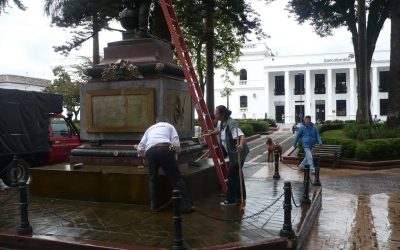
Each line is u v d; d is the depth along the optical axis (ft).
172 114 28.71
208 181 28.91
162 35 51.31
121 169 26.94
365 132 61.36
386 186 39.99
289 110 195.31
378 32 79.46
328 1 77.10
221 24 86.63
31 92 41.57
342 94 188.03
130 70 28.07
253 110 198.70
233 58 129.18
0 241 20.36
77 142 46.68
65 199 27.07
